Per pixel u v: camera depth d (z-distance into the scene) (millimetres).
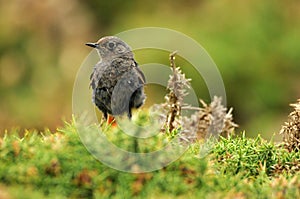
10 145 8156
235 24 26562
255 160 9344
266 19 26656
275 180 8258
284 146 10156
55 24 26812
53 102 24875
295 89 25328
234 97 25297
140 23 27641
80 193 7719
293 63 25828
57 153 7965
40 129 24094
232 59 25562
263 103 25141
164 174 7895
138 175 7836
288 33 26422
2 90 25656
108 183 7777
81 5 28078
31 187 7762
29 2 26938
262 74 25500
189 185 7879
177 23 27094
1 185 7789
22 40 26641
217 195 7754
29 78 26031
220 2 27188
